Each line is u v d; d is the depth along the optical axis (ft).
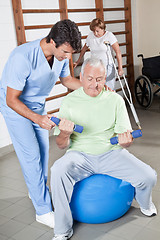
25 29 11.79
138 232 5.87
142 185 5.88
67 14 13.29
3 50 10.98
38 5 12.40
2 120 11.03
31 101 6.34
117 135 6.08
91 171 6.07
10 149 11.30
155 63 15.66
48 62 6.01
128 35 17.31
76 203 5.99
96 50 12.41
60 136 5.62
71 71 13.53
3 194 7.95
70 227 5.85
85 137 5.94
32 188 6.31
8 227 6.46
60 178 5.55
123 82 17.69
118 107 5.89
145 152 9.89
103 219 6.09
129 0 16.90
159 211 6.52
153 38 17.79
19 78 5.71
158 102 16.71
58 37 5.06
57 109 13.39
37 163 6.22
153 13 17.42
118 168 5.90
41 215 6.39
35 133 6.50
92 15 15.16
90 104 5.84
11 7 11.13
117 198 5.94
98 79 5.55
